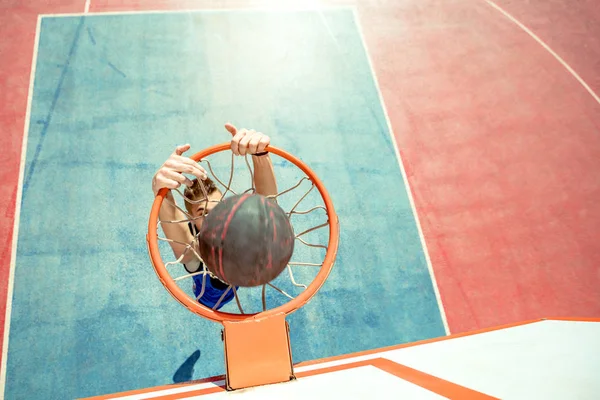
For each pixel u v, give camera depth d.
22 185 4.24
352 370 1.87
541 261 4.44
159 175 2.05
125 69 5.05
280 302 3.85
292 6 5.88
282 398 1.46
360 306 3.99
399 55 5.68
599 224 4.69
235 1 5.80
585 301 4.26
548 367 1.43
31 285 3.78
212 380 2.05
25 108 4.67
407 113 5.21
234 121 4.85
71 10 5.43
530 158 5.05
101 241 4.04
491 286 4.27
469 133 5.16
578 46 6.04
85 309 3.72
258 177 2.39
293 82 5.22
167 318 3.73
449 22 6.08
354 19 5.91
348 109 5.13
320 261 4.14
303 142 4.81
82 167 4.39
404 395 1.35
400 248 4.35
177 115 4.81
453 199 4.71
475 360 1.76
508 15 6.26
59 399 3.37
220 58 5.28
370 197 4.59
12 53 5.02
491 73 5.68
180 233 2.33
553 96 5.55
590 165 5.05
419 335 3.94
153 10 5.57
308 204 4.43
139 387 3.46
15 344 3.54
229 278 1.45
